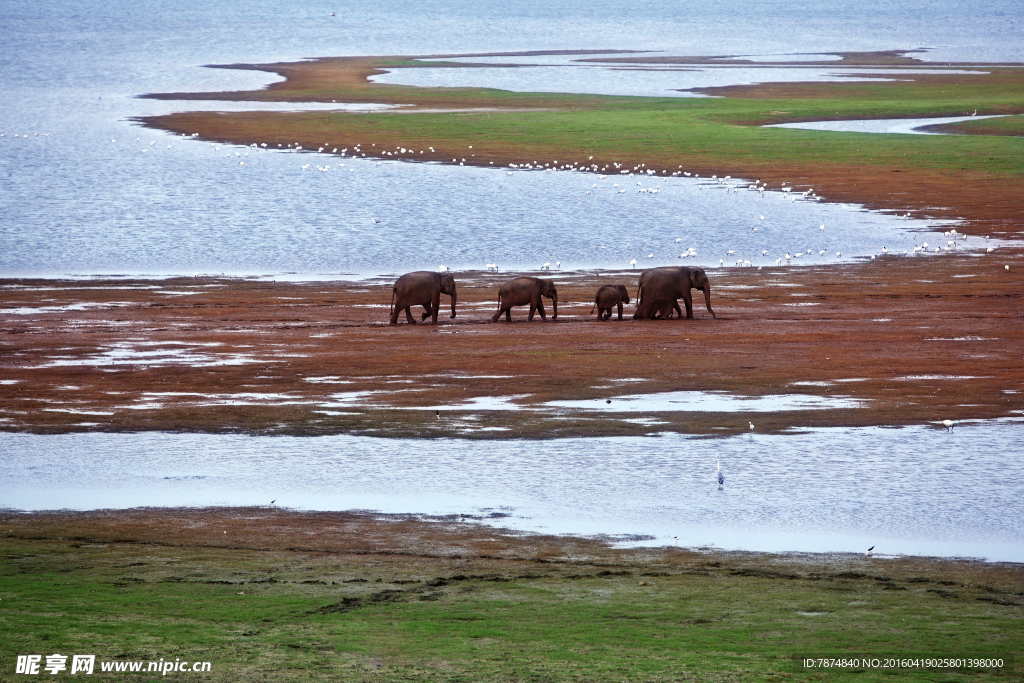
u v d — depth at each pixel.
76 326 135.38
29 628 51.88
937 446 84.31
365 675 47.00
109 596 56.28
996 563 61.59
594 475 78.50
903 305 147.75
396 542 65.44
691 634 51.53
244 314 145.00
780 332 129.38
